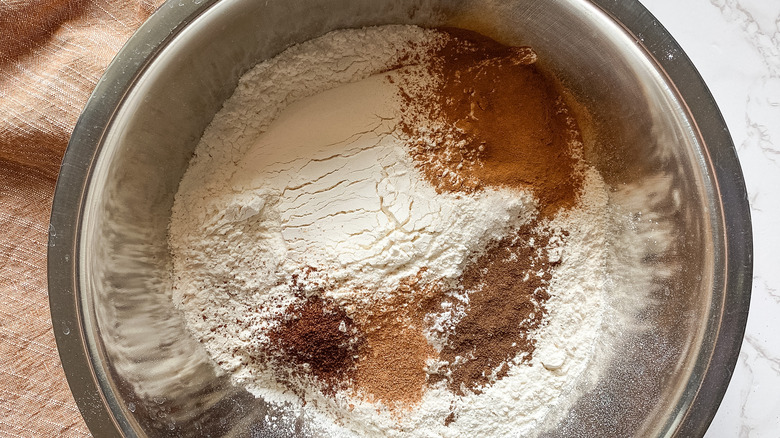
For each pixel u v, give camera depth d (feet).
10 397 0.88
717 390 0.75
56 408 0.88
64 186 0.74
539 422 0.83
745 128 0.91
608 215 0.86
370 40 0.83
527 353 0.85
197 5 0.74
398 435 0.83
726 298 0.75
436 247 0.83
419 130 0.85
